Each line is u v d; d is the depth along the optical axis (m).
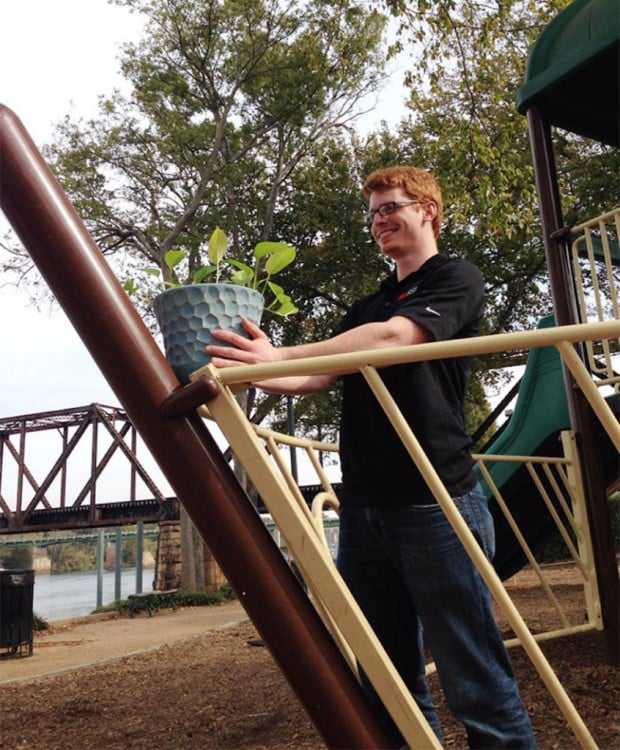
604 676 3.21
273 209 19.58
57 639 9.67
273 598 1.07
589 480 3.51
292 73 18.69
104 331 1.13
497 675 1.42
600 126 4.51
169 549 18.64
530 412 4.48
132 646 7.88
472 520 1.49
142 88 19.34
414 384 1.50
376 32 17.86
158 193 20.23
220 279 1.60
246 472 1.13
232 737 3.06
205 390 1.12
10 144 1.15
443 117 12.67
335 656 1.09
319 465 2.01
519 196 10.46
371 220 1.83
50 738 3.45
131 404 1.13
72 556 44.16
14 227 1.15
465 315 1.53
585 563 3.83
